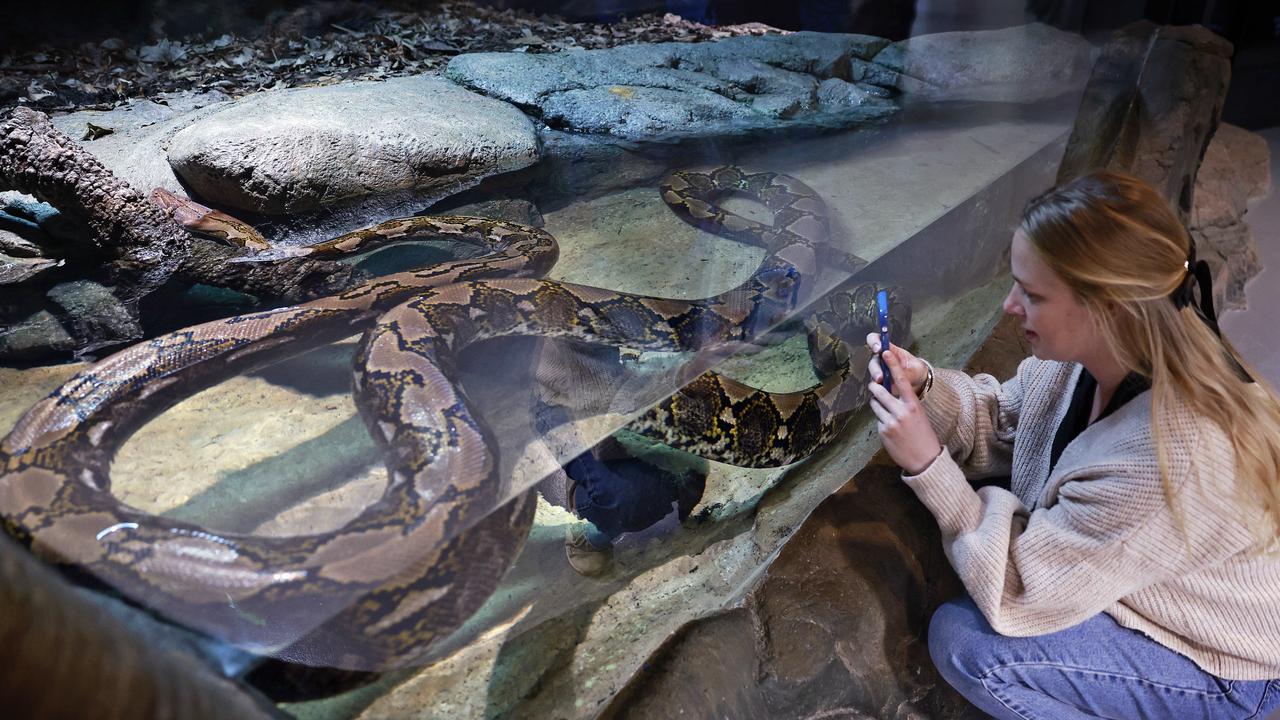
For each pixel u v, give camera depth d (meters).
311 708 1.52
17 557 0.75
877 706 2.47
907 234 2.57
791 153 3.07
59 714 0.73
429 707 1.71
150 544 1.34
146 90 3.28
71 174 2.42
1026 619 2.19
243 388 1.92
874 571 2.54
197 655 1.15
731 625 2.27
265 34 3.67
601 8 4.61
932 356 3.24
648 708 1.95
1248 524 1.94
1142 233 1.85
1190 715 2.25
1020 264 2.09
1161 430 1.93
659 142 3.49
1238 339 4.74
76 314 2.06
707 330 2.33
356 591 1.44
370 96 3.73
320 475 1.64
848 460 3.01
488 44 4.37
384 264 2.83
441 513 1.60
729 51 4.13
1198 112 4.20
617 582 2.28
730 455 2.68
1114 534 2.00
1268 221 5.58
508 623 1.94
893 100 3.19
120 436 1.66
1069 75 3.39
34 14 2.93
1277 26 5.32
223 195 3.09
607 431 2.00
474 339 2.33
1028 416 2.62
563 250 2.76
